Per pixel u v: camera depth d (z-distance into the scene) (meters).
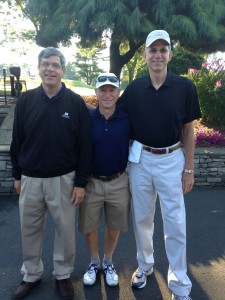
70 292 2.50
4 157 4.52
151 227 2.61
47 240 3.35
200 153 5.03
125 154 2.46
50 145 2.24
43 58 2.17
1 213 4.00
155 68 2.21
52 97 2.22
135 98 2.33
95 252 2.72
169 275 2.43
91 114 2.43
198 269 2.90
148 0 7.95
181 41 8.33
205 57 11.36
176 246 2.37
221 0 8.27
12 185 4.60
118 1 7.36
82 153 2.35
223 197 4.71
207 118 7.20
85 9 7.28
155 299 2.50
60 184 2.33
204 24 7.59
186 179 2.38
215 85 6.94
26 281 2.56
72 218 2.45
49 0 8.50
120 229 2.61
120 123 2.40
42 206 2.42
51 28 8.34
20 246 3.23
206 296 2.54
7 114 6.81
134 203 2.50
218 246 3.32
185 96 2.26
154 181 2.38
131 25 7.16
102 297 2.52
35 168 2.29
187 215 4.07
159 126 2.27
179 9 7.98
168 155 2.33
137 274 2.64
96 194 2.49
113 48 9.88
